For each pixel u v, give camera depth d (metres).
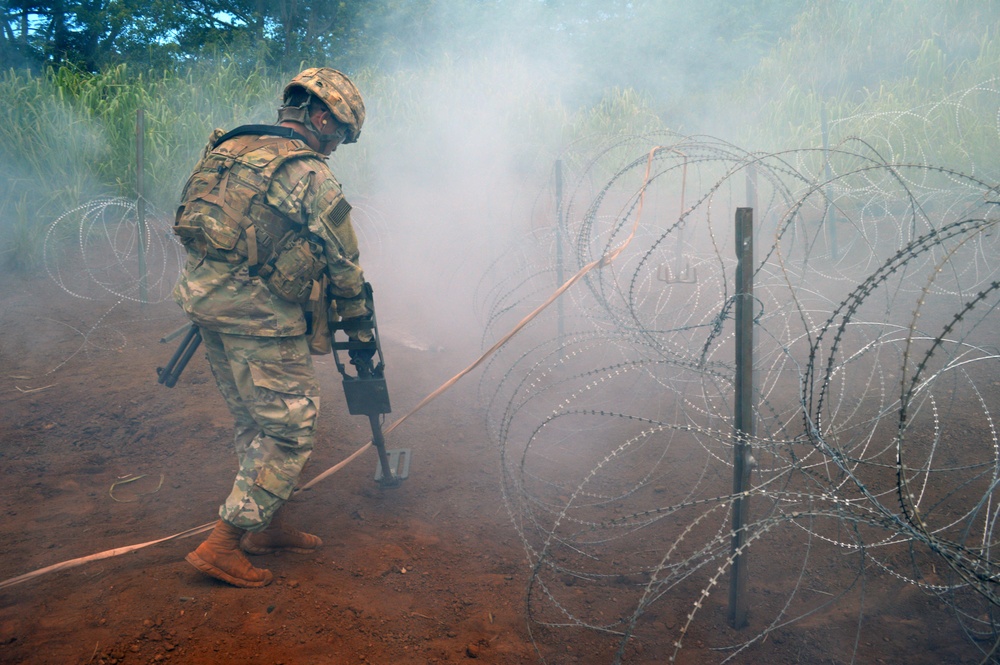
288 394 2.24
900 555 2.57
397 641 2.17
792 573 2.53
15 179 6.42
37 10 18.78
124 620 2.08
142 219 5.48
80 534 2.73
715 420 3.62
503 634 2.24
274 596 2.24
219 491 3.11
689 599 2.42
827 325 1.84
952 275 5.00
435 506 3.08
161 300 5.73
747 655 2.14
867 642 2.17
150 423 3.75
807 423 1.90
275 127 2.22
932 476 3.00
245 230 2.09
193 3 19.00
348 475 3.31
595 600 2.44
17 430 3.67
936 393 3.61
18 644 2.00
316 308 2.33
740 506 2.10
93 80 8.55
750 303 1.91
